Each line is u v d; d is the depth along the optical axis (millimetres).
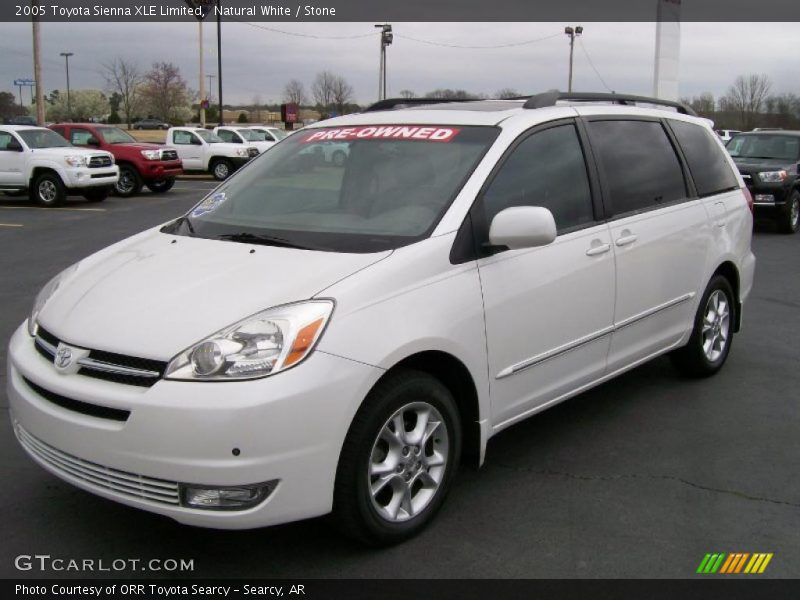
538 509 3789
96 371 3111
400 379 3309
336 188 4121
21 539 3502
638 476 4160
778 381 5750
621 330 4609
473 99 4977
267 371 2941
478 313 3604
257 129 31844
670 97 16953
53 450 3240
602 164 4570
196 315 3135
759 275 10203
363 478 3211
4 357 6137
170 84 69750
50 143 18781
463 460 3848
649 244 4738
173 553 3398
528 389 4008
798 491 4012
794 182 14492
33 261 10656
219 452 2877
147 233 4348
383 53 39750
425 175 3924
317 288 3193
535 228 3541
